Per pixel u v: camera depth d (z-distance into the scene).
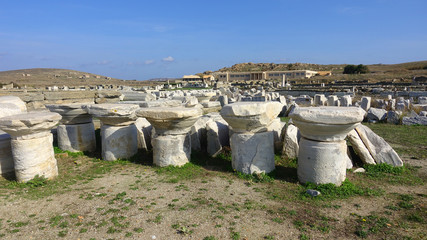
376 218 4.44
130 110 7.70
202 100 17.19
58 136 8.71
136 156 8.05
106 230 4.17
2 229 4.20
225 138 8.52
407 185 5.79
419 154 7.98
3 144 6.49
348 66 69.94
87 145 8.75
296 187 5.72
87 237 3.99
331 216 4.54
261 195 5.36
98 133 10.59
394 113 12.77
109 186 5.94
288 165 7.07
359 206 4.86
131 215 4.61
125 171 6.91
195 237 3.98
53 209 4.86
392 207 4.79
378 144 6.95
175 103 10.74
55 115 6.35
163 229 4.19
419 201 5.02
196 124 8.78
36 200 5.22
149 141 8.92
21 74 91.81
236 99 19.81
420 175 6.35
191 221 4.41
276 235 4.04
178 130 7.09
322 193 5.36
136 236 4.01
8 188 5.77
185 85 52.88
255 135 6.26
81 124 8.69
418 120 12.22
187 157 7.33
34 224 4.36
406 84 33.44
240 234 4.06
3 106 7.14
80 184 6.08
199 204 5.00
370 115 13.45
